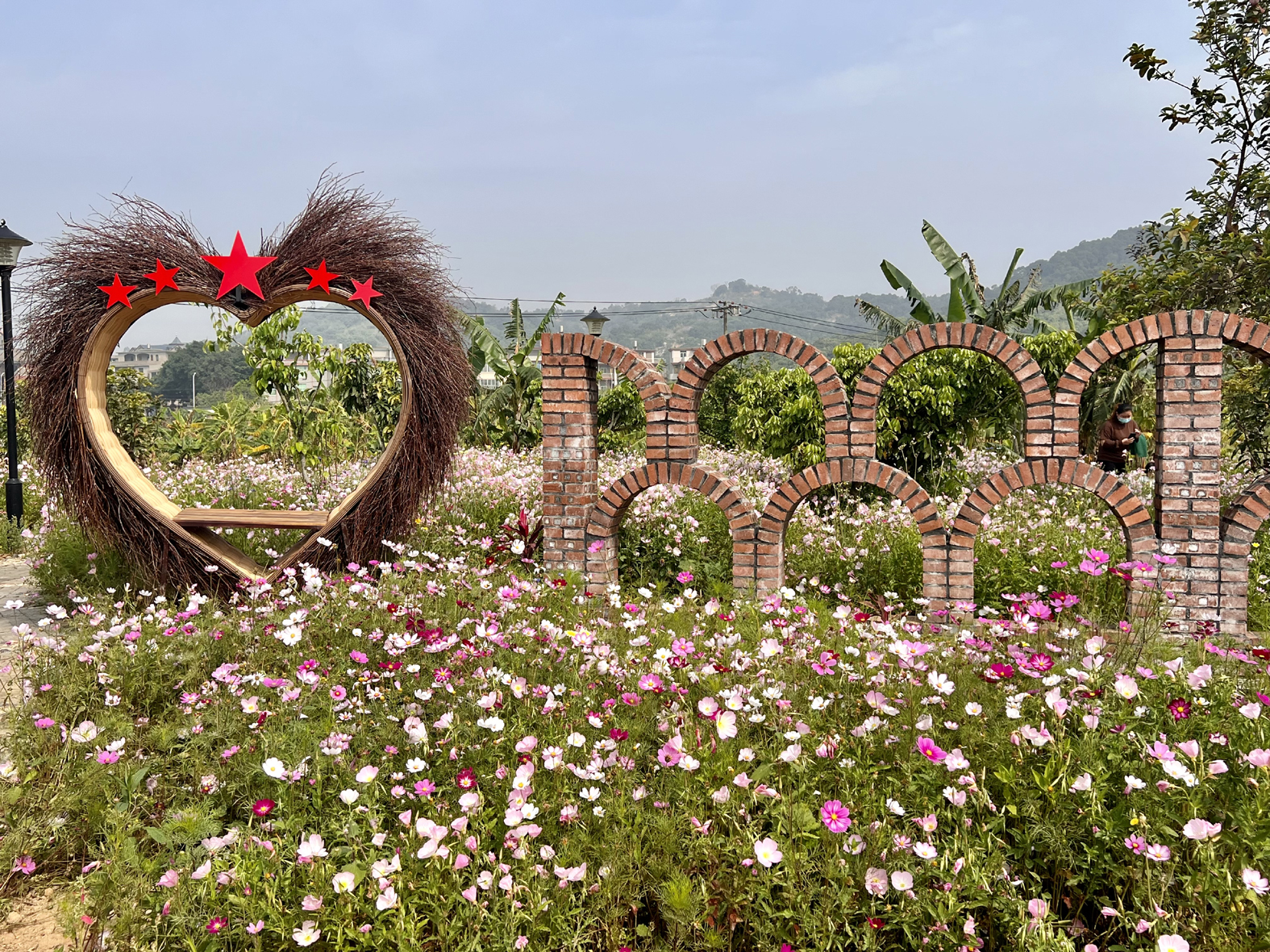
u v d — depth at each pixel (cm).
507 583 467
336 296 538
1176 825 230
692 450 563
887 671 332
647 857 236
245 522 550
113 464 542
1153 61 909
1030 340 1049
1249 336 479
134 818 271
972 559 514
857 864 220
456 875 225
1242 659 345
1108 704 278
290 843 244
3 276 820
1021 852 233
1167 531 494
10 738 324
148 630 404
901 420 938
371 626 395
